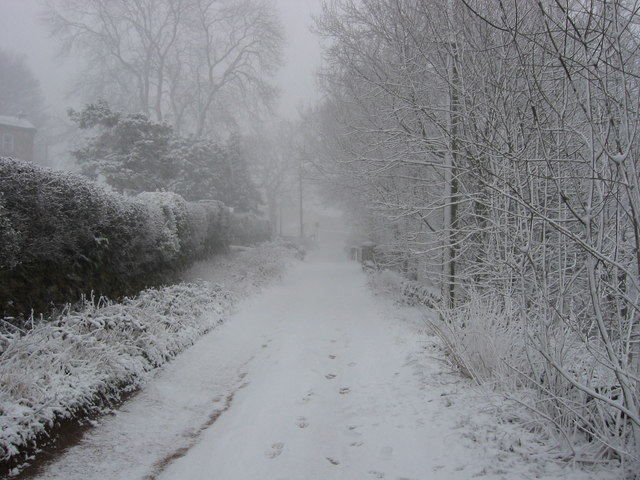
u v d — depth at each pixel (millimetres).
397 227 13891
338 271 24625
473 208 8734
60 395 4449
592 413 3863
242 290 13328
